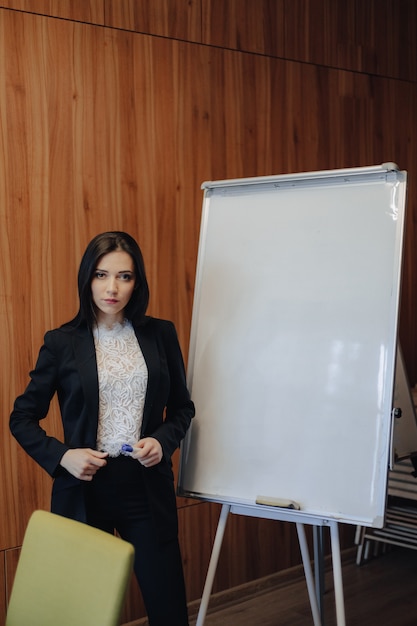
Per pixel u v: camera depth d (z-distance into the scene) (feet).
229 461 8.49
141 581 7.71
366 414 7.88
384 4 13.51
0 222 9.48
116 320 7.79
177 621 7.67
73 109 10.00
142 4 10.56
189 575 11.39
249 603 11.73
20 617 5.57
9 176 9.53
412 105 14.07
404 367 10.90
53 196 9.89
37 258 9.80
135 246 7.72
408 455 10.76
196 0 11.10
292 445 8.20
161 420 8.00
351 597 11.89
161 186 10.89
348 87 13.03
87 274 7.50
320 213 8.46
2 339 9.57
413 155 14.14
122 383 7.50
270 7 11.94
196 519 11.45
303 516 7.99
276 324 8.50
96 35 10.16
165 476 7.75
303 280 8.42
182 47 11.00
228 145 11.57
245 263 8.80
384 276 7.97
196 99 11.19
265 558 12.26
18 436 7.49
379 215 8.11
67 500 7.42
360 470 7.81
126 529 7.69
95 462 7.13
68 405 7.52
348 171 8.29
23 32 9.54
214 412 8.67
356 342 8.02
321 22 12.60
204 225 9.17
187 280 11.26
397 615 11.22
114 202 10.44
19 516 9.80
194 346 8.95
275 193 8.80
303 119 12.44
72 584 5.23
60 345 7.52
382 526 7.61
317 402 8.14
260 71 11.88
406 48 13.92
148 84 10.68
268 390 8.43
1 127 9.43
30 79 9.62
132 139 10.57
